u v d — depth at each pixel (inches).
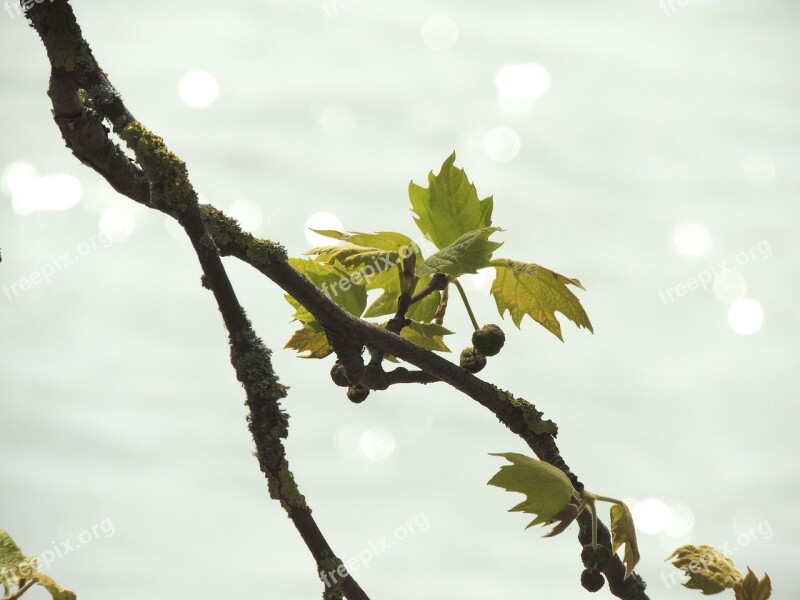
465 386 99.9
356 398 101.0
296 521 97.7
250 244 99.1
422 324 101.7
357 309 101.8
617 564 99.5
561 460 99.7
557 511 98.9
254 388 97.9
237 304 98.1
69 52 98.0
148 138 97.9
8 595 99.4
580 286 101.7
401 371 99.9
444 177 102.0
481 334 100.8
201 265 98.0
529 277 101.7
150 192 98.2
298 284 99.3
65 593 99.3
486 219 102.0
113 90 98.1
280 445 97.9
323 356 102.0
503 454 99.0
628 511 99.0
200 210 98.9
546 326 101.8
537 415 99.8
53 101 98.0
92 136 97.9
